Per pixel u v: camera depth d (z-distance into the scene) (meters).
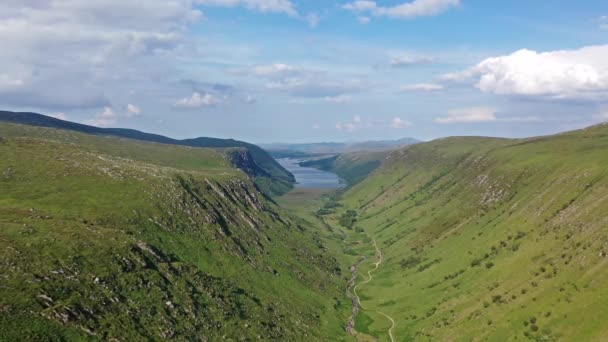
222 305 131.38
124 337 92.56
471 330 143.88
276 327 139.62
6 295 85.56
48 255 103.81
